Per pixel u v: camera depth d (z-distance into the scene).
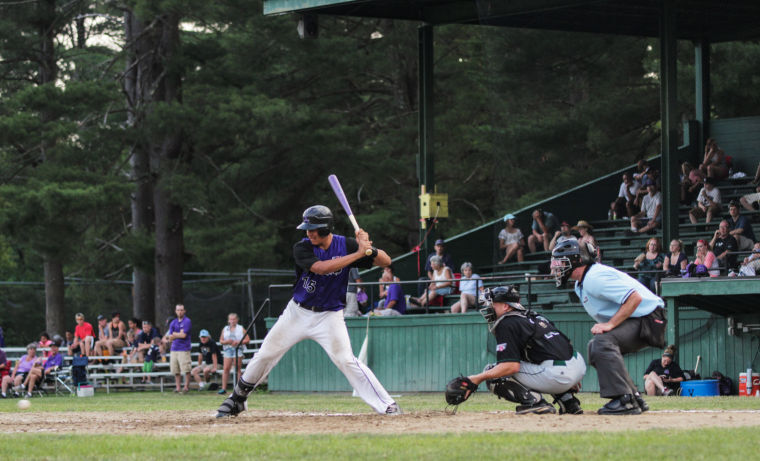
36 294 63.09
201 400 27.30
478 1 33.41
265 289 48.78
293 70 51.88
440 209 36.50
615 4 31.94
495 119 35.66
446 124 54.34
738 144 38.28
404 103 56.44
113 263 56.97
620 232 33.84
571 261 13.04
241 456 9.54
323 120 48.81
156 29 49.06
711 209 32.25
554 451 9.40
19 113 43.53
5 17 48.44
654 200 33.19
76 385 33.31
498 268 34.28
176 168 47.22
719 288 22.97
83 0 50.19
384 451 9.66
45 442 11.09
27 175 46.16
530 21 34.09
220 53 48.91
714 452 9.23
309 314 13.84
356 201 59.47
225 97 46.69
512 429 11.62
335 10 35.09
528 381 13.29
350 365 13.98
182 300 48.88
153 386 36.78
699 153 39.19
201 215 51.16
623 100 40.00
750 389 24.47
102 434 12.15
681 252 27.66
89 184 43.91
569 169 37.72
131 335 39.56
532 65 35.16
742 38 38.47
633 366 27.48
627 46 37.47
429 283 32.53
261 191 52.56
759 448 9.46
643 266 28.48
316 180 53.84
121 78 48.28
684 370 26.12
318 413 16.53
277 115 45.81
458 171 57.25
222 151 50.28
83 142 44.28
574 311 28.30
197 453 9.81
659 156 38.06
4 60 49.91
